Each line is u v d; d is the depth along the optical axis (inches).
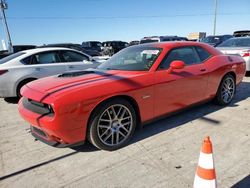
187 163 124.9
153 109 154.9
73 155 138.2
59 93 126.0
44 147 149.7
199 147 140.9
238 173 114.3
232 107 209.6
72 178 117.3
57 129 122.4
